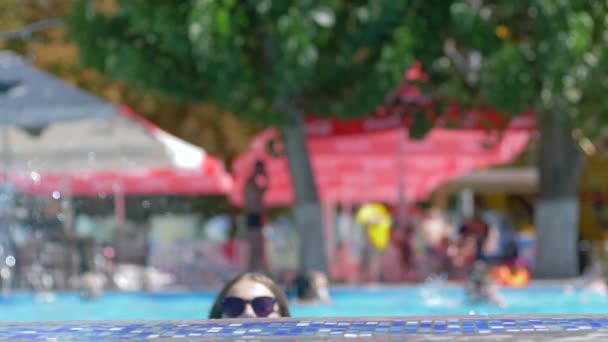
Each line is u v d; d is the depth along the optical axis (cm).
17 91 2347
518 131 3012
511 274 2370
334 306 2020
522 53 2544
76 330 581
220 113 4116
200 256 2983
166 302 2266
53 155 2944
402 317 621
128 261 2889
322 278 2039
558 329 544
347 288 2405
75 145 2914
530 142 3981
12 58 2477
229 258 2988
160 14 2498
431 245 3272
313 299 2023
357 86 2589
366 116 2898
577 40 2514
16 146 2933
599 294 2205
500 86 2545
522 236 3919
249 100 2539
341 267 3164
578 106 2656
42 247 2670
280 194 3769
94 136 2877
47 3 3994
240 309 785
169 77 2681
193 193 4338
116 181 3741
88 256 2733
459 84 2695
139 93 4031
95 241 2766
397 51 2539
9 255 2638
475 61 2777
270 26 2456
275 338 519
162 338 534
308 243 2714
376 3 2542
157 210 3962
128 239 2900
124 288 2781
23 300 2322
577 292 2236
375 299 2191
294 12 2416
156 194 3966
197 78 2694
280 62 2439
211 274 2958
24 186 2939
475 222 3120
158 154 2920
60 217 2709
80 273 2700
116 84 4025
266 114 2583
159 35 2681
